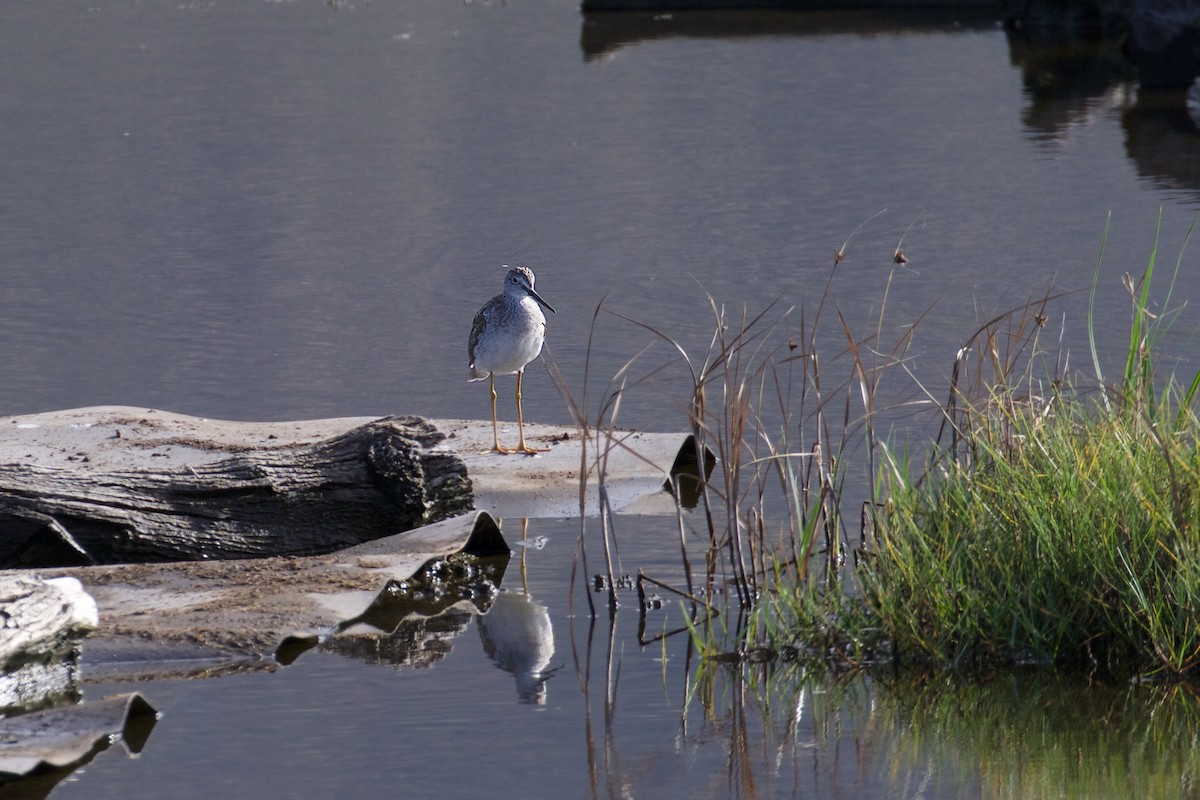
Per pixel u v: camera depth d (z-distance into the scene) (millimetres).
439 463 12617
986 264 21312
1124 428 10109
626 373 16844
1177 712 8805
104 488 11641
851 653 9828
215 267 22953
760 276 21266
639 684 9422
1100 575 9320
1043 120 33875
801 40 47094
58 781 8180
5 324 19828
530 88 40156
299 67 43781
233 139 33875
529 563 11703
